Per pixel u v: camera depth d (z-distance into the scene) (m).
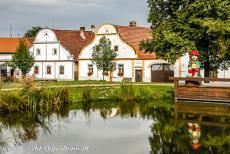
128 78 58.78
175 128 22.77
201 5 38.88
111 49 55.91
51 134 20.97
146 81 57.12
